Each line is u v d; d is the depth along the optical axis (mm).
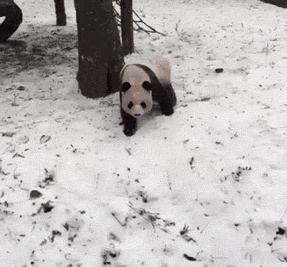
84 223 2191
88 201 2348
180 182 2457
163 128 3082
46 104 3725
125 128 3057
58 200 2352
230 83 3871
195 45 5246
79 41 3660
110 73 3783
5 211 2268
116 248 2049
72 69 4688
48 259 1997
